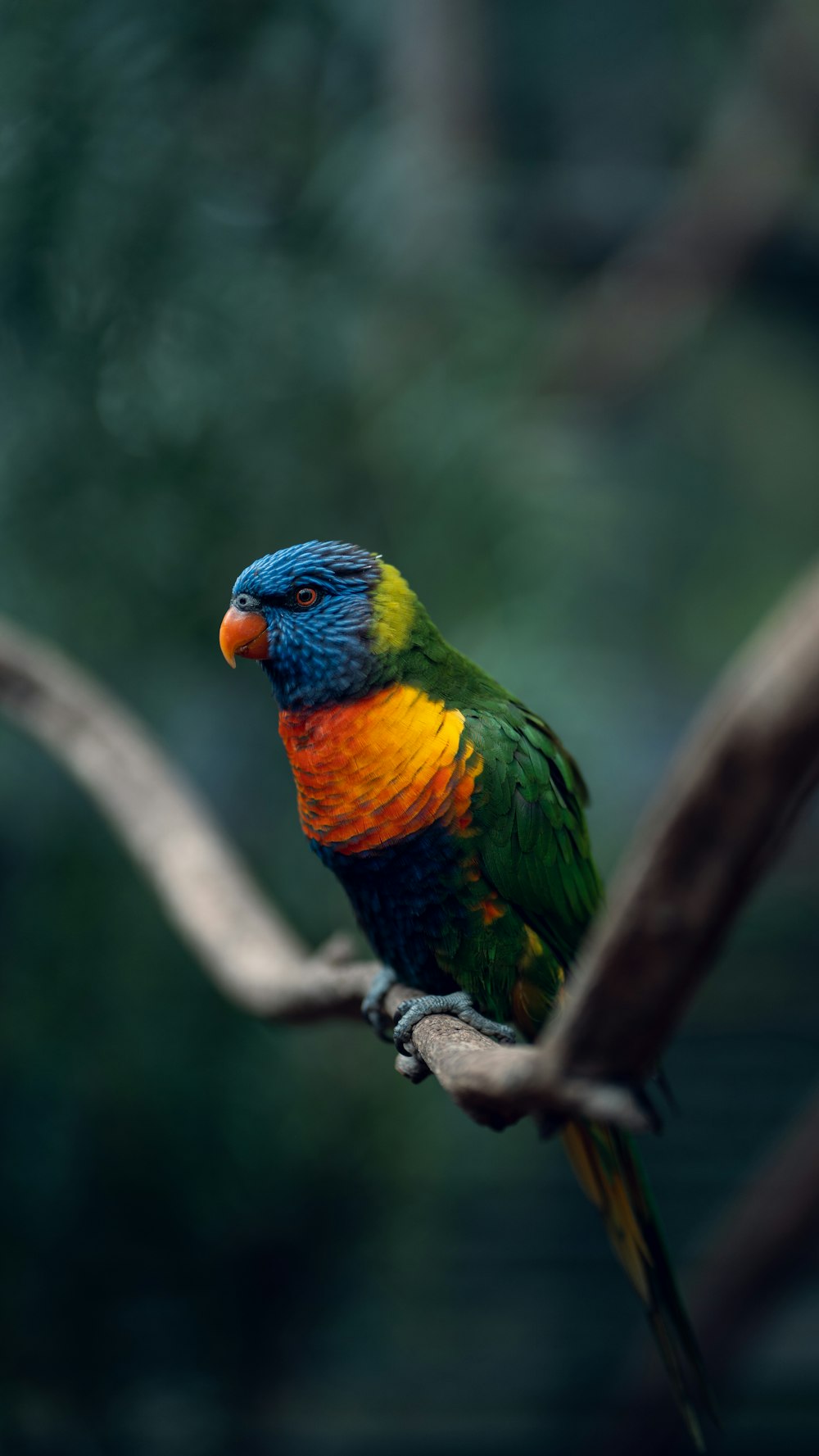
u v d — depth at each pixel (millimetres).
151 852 1135
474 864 1020
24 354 1295
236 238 1314
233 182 1320
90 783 1162
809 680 609
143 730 1273
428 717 1017
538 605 1336
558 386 1988
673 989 761
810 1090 2312
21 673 1176
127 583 1300
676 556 2865
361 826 1020
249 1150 1316
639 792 2533
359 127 1345
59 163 1286
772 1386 1840
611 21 2270
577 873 1042
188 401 1303
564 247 2176
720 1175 2105
